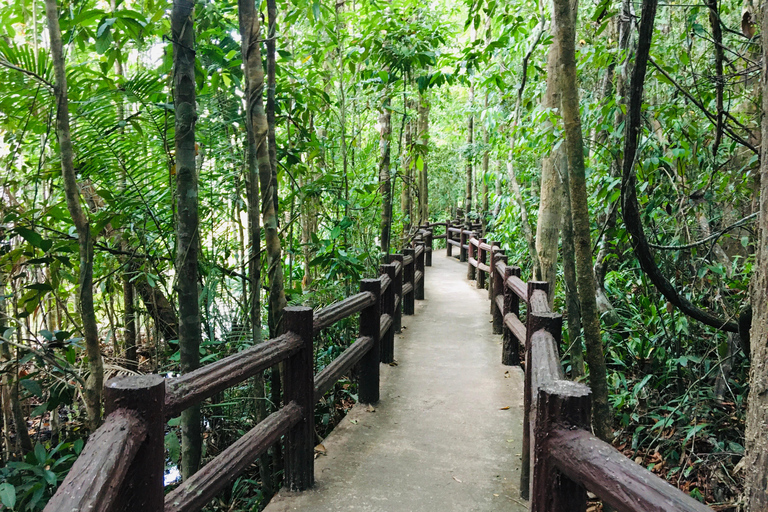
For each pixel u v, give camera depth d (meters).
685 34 3.99
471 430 3.54
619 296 5.11
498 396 4.18
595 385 2.63
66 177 2.79
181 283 2.57
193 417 2.64
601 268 4.79
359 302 3.56
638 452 3.92
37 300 3.62
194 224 2.58
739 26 4.64
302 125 4.89
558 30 2.59
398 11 5.50
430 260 12.45
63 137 2.76
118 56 3.46
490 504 2.64
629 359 4.79
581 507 1.34
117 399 1.37
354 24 5.96
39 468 2.71
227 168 4.47
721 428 3.69
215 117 4.17
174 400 1.61
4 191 3.71
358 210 6.19
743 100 4.31
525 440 2.66
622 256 5.13
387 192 6.72
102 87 3.65
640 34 2.27
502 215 8.03
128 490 1.35
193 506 1.74
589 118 4.71
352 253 5.31
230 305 4.72
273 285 3.25
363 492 2.75
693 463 3.56
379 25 5.32
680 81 4.10
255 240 3.36
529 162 7.75
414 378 4.62
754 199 3.60
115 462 1.19
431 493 2.74
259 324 3.39
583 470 1.20
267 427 2.36
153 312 4.84
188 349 2.58
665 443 3.82
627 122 2.47
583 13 5.88
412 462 3.09
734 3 4.34
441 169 17.22
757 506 1.64
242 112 4.24
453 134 16.09
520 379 4.58
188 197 2.57
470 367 4.94
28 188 4.52
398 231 10.89
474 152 11.66
